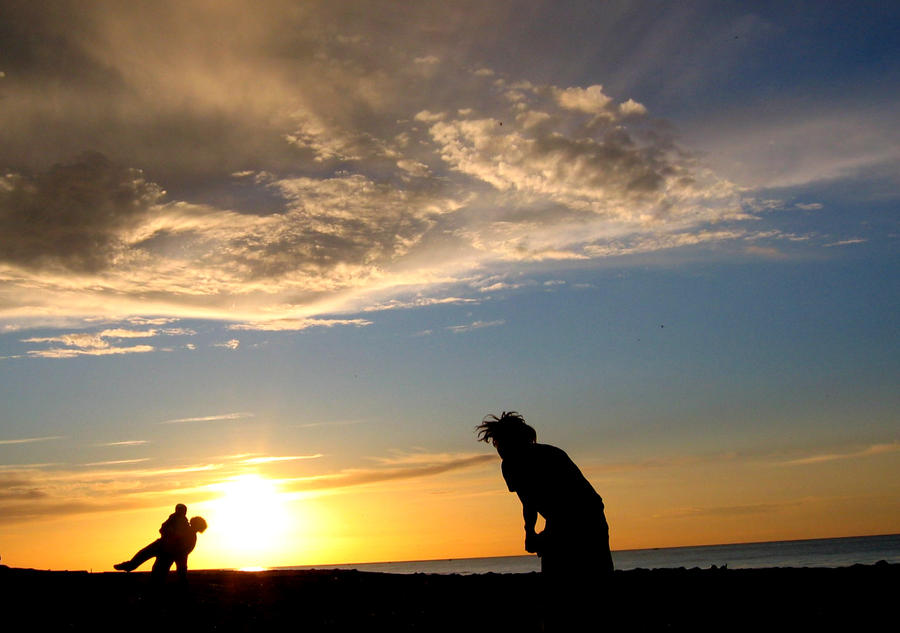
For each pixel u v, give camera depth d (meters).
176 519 13.34
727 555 156.75
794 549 184.38
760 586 12.42
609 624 5.97
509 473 6.45
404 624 9.86
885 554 101.00
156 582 13.09
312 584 15.60
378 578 17.50
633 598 11.59
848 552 118.75
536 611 10.62
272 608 11.59
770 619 9.15
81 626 9.55
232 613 11.01
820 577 13.27
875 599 10.26
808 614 9.35
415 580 16.50
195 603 12.15
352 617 10.59
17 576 14.45
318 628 9.59
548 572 6.15
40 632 9.09
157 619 10.30
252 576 18.08
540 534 6.30
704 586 12.77
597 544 6.13
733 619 9.29
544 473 6.30
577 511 6.19
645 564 104.06
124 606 11.49
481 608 11.27
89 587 13.55
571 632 5.94
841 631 8.20
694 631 8.59
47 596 12.17
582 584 6.01
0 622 9.73
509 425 6.53
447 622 9.95
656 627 8.94
